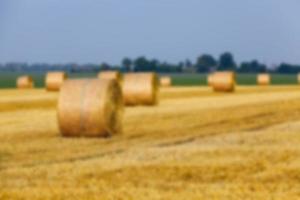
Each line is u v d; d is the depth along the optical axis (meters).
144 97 47.53
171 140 26.50
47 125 32.84
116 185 16.98
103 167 19.59
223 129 30.95
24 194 15.68
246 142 25.39
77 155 22.27
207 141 25.91
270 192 16.19
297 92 74.31
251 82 151.12
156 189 16.42
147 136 28.22
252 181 17.72
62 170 19.09
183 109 43.47
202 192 16.05
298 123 33.25
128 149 23.56
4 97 60.56
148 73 48.19
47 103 52.50
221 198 15.29
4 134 28.66
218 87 76.19
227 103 50.31
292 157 21.42
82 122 27.97
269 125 33.00
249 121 35.16
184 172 18.88
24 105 50.28
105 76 67.81
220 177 18.27
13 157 21.86
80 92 28.22
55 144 25.30
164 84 103.88
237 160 20.78
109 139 27.22
